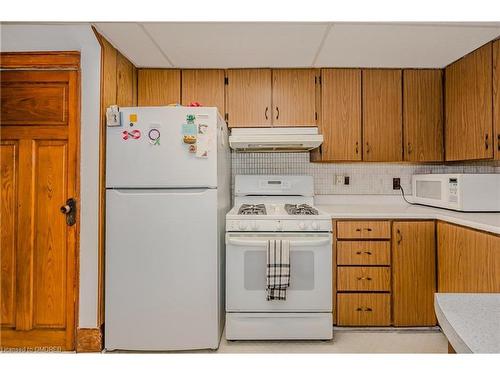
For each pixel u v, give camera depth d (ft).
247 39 7.35
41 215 7.13
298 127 9.06
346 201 9.96
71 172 7.08
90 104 7.06
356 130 9.07
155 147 6.93
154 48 7.78
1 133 7.14
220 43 7.55
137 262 6.95
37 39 7.02
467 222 6.63
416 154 9.07
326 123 9.07
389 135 9.07
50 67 7.11
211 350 7.15
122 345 6.99
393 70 9.08
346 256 8.02
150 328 6.97
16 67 7.10
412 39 7.36
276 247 7.17
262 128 9.02
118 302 6.97
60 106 7.10
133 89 8.86
